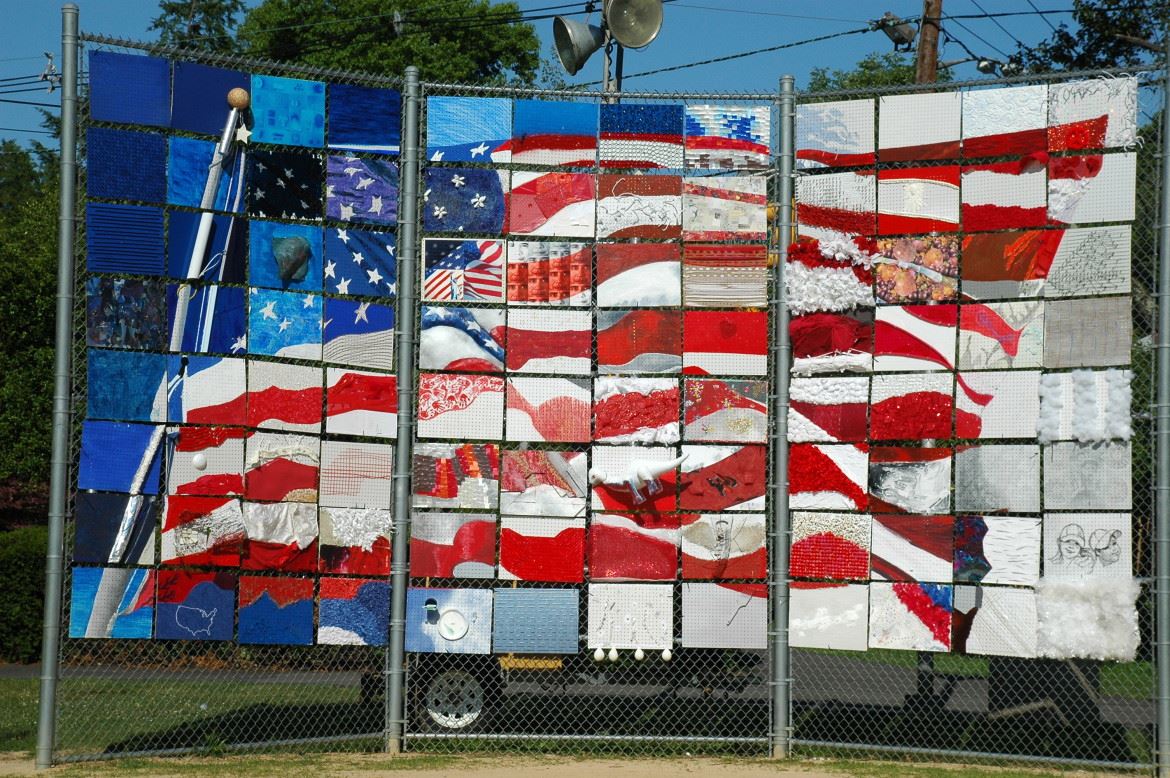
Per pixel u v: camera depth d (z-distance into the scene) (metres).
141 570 6.90
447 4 26.00
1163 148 6.95
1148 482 7.38
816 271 7.36
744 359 7.37
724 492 7.32
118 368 6.91
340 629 7.17
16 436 16.27
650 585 7.28
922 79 15.53
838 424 7.27
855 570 7.18
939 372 7.16
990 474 7.05
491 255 7.43
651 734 7.94
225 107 7.18
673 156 7.49
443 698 7.84
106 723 8.45
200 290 7.07
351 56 24.88
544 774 6.62
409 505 7.29
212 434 7.04
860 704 9.50
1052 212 7.06
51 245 16.92
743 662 8.48
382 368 7.37
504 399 7.36
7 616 12.98
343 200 7.35
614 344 7.38
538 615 7.28
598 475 7.30
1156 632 6.76
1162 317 6.84
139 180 6.98
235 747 7.12
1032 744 7.53
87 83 6.99
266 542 7.08
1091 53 18.28
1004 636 6.93
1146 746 7.39
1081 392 6.92
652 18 9.00
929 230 7.24
